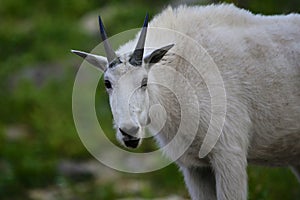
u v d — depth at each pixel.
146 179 16.23
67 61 24.97
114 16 26.73
